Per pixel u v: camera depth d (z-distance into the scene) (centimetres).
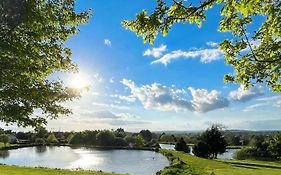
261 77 1070
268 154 9131
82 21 1847
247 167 5322
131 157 9994
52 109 1803
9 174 2786
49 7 1647
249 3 789
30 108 1625
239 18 1022
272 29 973
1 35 1422
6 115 1528
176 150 11881
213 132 8438
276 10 928
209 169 4662
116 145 17262
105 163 7938
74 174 3331
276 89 1114
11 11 1375
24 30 1561
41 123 1688
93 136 17862
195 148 8575
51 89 1861
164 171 4478
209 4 816
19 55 1418
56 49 1791
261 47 1088
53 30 1705
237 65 1106
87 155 10906
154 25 797
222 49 1115
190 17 821
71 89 1906
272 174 3872
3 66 1455
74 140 17912
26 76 1602
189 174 4066
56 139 19712
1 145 14900
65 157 9856
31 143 17800
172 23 816
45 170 3591
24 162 8000
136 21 815
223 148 8375
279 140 8431
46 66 1744
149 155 10962
